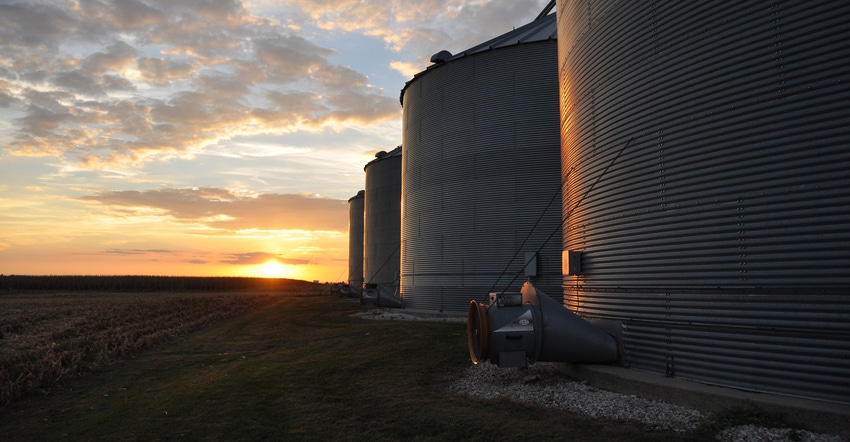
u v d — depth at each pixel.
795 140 8.05
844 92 7.59
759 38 8.59
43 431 9.60
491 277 24.98
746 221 8.57
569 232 14.30
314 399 10.38
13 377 13.72
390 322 25.02
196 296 64.94
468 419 8.59
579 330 10.84
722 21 9.14
